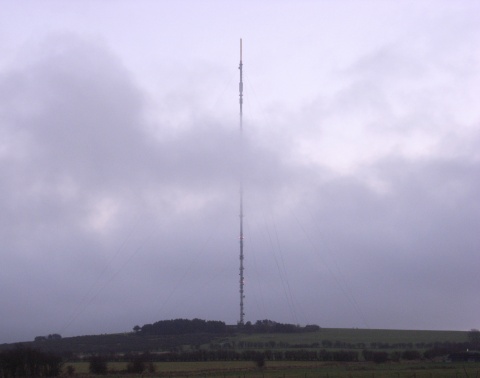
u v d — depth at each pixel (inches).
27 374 3024.1
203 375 2891.2
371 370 3056.1
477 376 2635.3
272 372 3009.4
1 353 3058.6
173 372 3061.0
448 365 3284.9
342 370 3093.0
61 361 3265.3
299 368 3260.3
